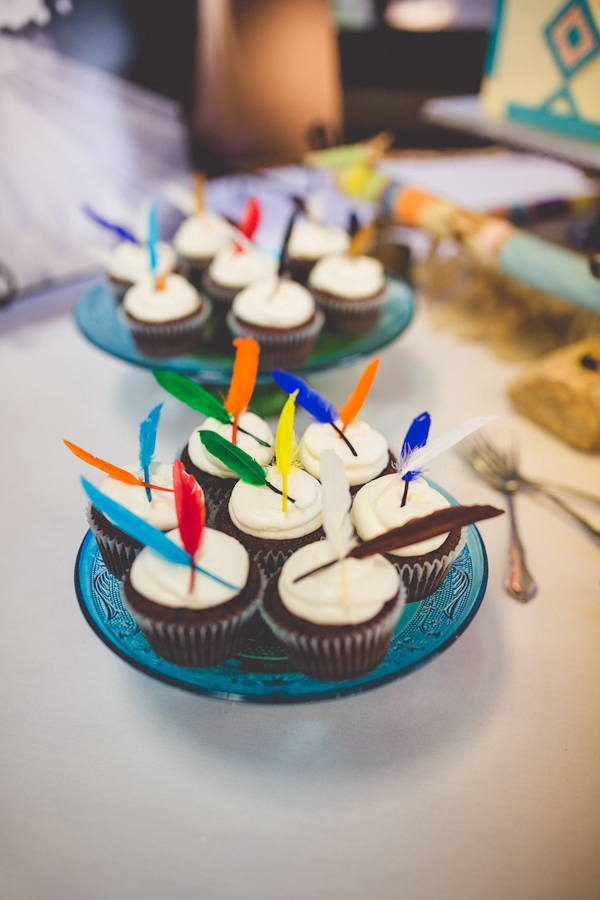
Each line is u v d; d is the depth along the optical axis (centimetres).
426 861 36
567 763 40
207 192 97
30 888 35
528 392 64
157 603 39
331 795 39
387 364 73
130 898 35
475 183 99
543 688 44
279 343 61
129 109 80
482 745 41
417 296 85
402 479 45
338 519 39
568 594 49
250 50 89
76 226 80
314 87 96
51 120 74
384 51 102
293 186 100
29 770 40
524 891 35
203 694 37
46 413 66
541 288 69
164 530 43
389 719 42
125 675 44
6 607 48
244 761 40
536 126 72
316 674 40
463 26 102
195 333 64
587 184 95
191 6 81
